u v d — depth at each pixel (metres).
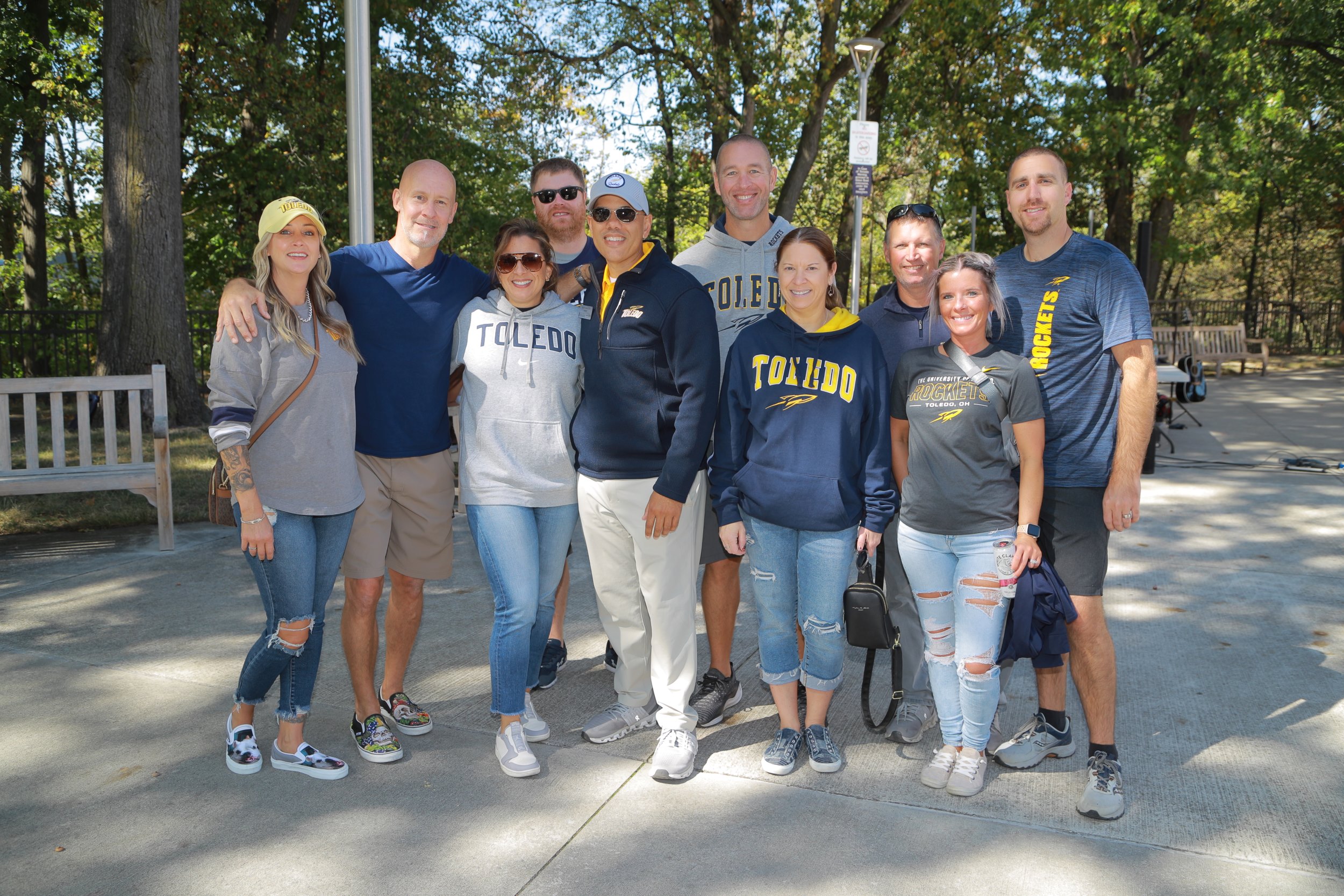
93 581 5.14
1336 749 3.26
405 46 17.86
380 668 4.07
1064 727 3.23
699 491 3.25
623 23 19.39
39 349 14.41
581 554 5.98
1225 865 2.57
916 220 3.33
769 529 3.12
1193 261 25.70
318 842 2.70
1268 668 3.99
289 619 2.96
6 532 6.21
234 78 15.47
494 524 3.14
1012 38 18.44
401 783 3.06
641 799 2.96
